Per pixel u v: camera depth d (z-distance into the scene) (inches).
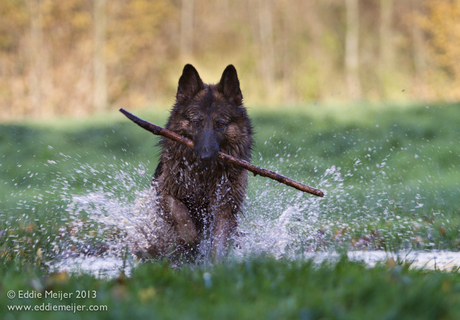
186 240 239.1
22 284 157.2
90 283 161.0
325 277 153.8
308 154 718.5
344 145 746.8
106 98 1576.0
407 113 860.0
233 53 1748.3
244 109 256.8
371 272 161.9
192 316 121.8
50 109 1488.7
